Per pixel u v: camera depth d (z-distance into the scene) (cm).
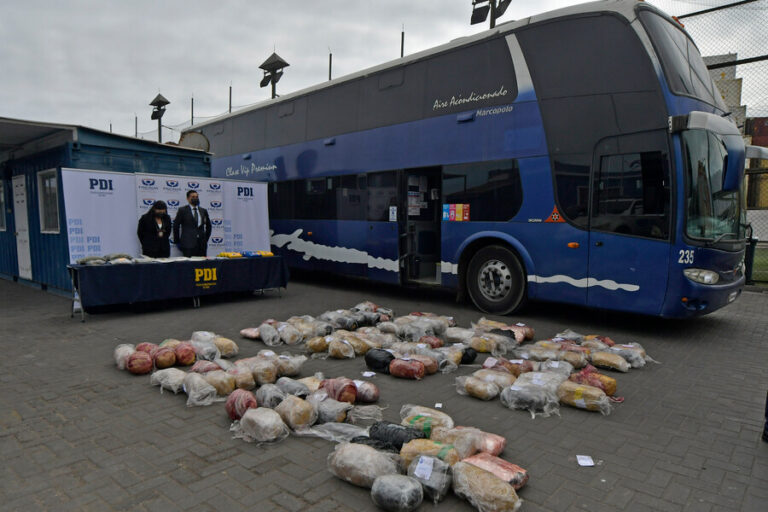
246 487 300
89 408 423
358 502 286
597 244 696
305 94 1202
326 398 416
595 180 696
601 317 823
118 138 1052
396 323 701
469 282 866
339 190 1108
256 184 1121
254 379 471
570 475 318
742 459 342
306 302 971
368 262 1041
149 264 807
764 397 466
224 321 780
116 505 279
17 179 1138
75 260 859
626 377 525
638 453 350
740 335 708
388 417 414
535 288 766
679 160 626
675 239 629
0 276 1306
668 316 642
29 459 333
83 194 867
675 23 743
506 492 270
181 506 279
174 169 1153
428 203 1005
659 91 642
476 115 832
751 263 1119
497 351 598
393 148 976
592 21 705
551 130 740
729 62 1116
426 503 287
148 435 371
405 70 955
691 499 291
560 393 438
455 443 329
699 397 465
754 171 1142
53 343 636
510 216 789
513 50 787
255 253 986
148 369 512
